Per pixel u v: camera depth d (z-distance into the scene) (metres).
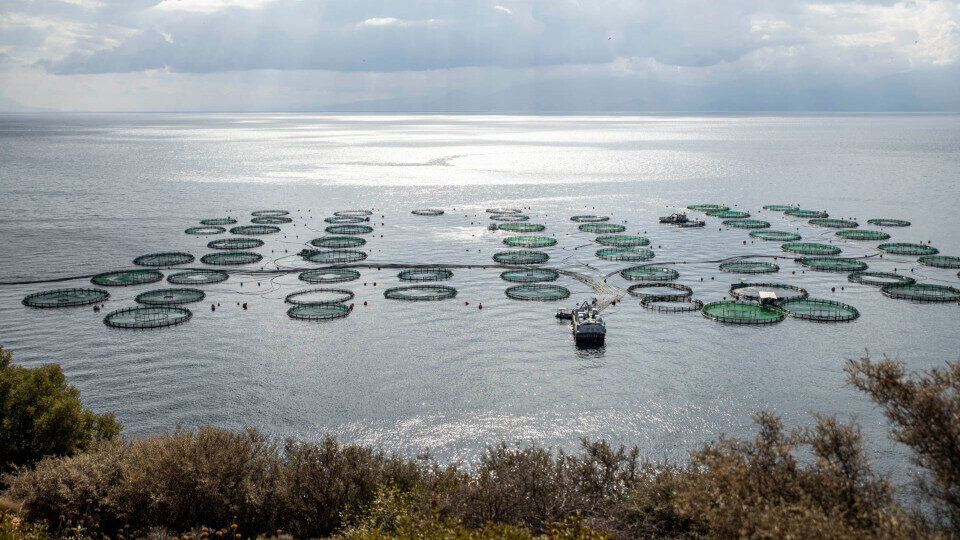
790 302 140.12
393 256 185.38
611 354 113.44
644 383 101.56
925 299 139.50
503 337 122.12
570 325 128.50
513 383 102.19
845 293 147.12
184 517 49.22
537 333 124.12
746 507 34.84
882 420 88.31
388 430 88.62
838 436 40.03
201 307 138.88
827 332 122.62
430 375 105.25
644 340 119.88
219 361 110.31
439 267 172.88
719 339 119.75
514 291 151.50
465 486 49.22
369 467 53.06
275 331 124.69
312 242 197.50
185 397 97.25
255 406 94.69
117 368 107.25
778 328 125.12
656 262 177.88
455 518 42.84
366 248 194.00
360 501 49.53
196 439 54.44
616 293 150.12
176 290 148.88
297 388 100.44
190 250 187.75
